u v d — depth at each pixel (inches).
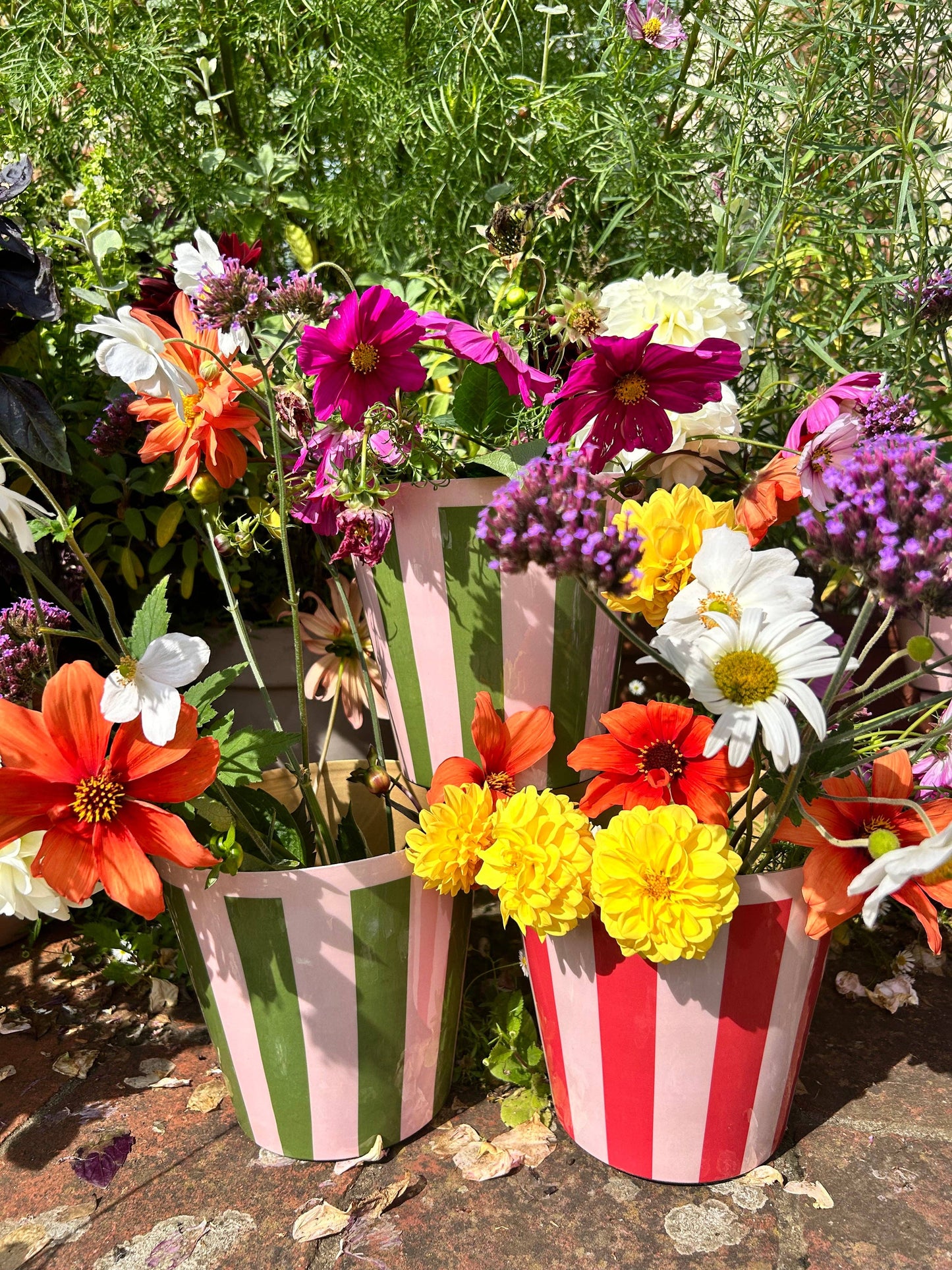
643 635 72.4
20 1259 34.3
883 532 26.4
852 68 54.0
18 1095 43.8
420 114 62.0
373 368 35.2
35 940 57.2
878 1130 40.5
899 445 28.8
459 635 39.1
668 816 31.8
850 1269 33.1
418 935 37.5
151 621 34.4
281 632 62.6
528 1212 35.8
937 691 64.7
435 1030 39.6
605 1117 36.7
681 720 33.6
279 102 66.2
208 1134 40.7
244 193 64.7
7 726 29.6
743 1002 33.9
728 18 61.3
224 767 35.3
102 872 30.1
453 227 64.8
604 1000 34.7
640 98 60.5
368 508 36.3
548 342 44.3
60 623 39.2
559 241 62.0
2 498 31.0
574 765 34.6
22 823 30.0
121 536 63.6
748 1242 34.2
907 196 53.1
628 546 28.3
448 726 41.0
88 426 59.4
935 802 33.3
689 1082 34.7
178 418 38.4
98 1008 50.9
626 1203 36.2
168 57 63.9
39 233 62.9
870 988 52.1
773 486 39.7
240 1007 36.7
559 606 38.7
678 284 42.3
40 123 65.4
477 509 37.4
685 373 33.8
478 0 60.9
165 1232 35.2
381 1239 34.6
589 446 36.5
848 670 34.0
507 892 33.2
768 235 59.5
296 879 34.6
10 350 56.9
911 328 53.3
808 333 60.9
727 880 31.4
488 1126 40.9
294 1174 38.0
